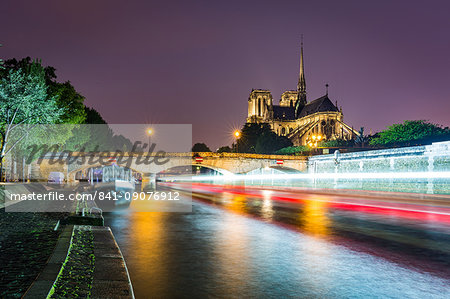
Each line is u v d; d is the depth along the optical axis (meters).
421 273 7.34
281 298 5.81
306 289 6.27
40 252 8.40
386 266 7.89
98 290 5.71
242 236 11.90
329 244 10.49
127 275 6.71
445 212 20.31
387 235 12.13
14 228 12.30
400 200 31.39
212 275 7.13
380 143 88.75
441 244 10.49
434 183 42.16
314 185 72.00
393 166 51.06
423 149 45.81
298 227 14.09
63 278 6.30
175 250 9.54
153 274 7.16
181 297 5.80
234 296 5.88
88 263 7.55
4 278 6.21
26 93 33.09
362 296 5.92
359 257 8.78
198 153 72.62
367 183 55.06
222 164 74.31
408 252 9.38
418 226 14.41
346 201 29.72
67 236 10.49
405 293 6.07
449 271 7.49
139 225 14.45
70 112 52.44
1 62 26.09
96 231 12.23
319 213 19.56
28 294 5.20
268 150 152.12
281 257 8.77
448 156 41.50
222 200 30.33
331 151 97.69
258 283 6.61
